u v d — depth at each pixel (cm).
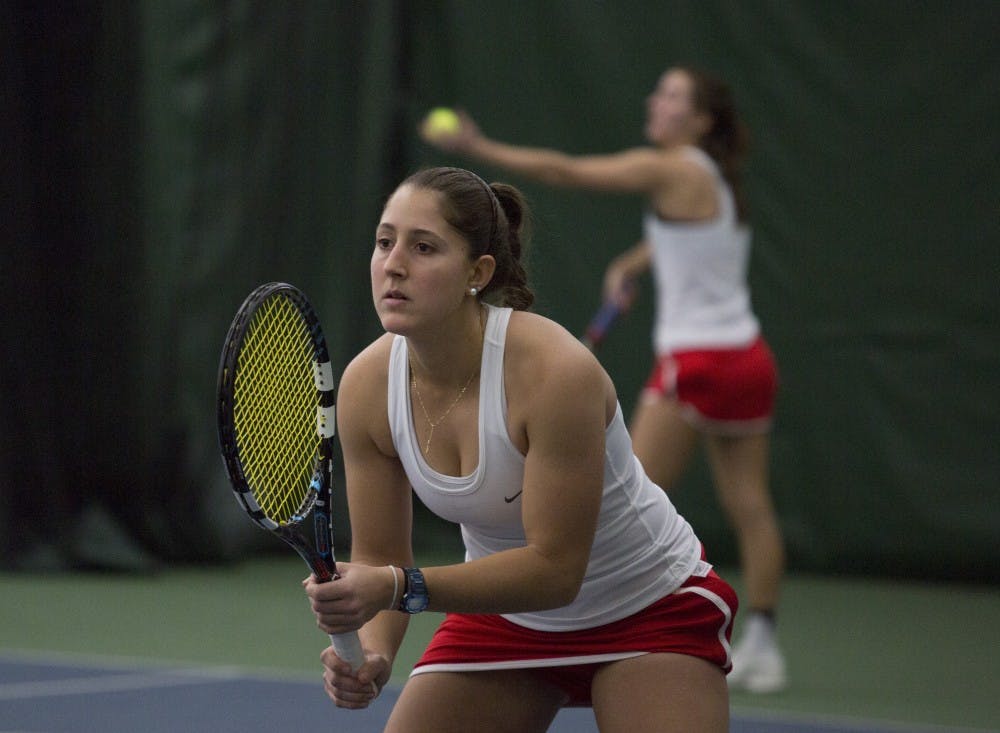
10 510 2594
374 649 825
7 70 2559
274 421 786
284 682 1636
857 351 2508
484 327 778
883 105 2486
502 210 789
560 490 755
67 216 2589
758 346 1623
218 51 2664
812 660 1817
